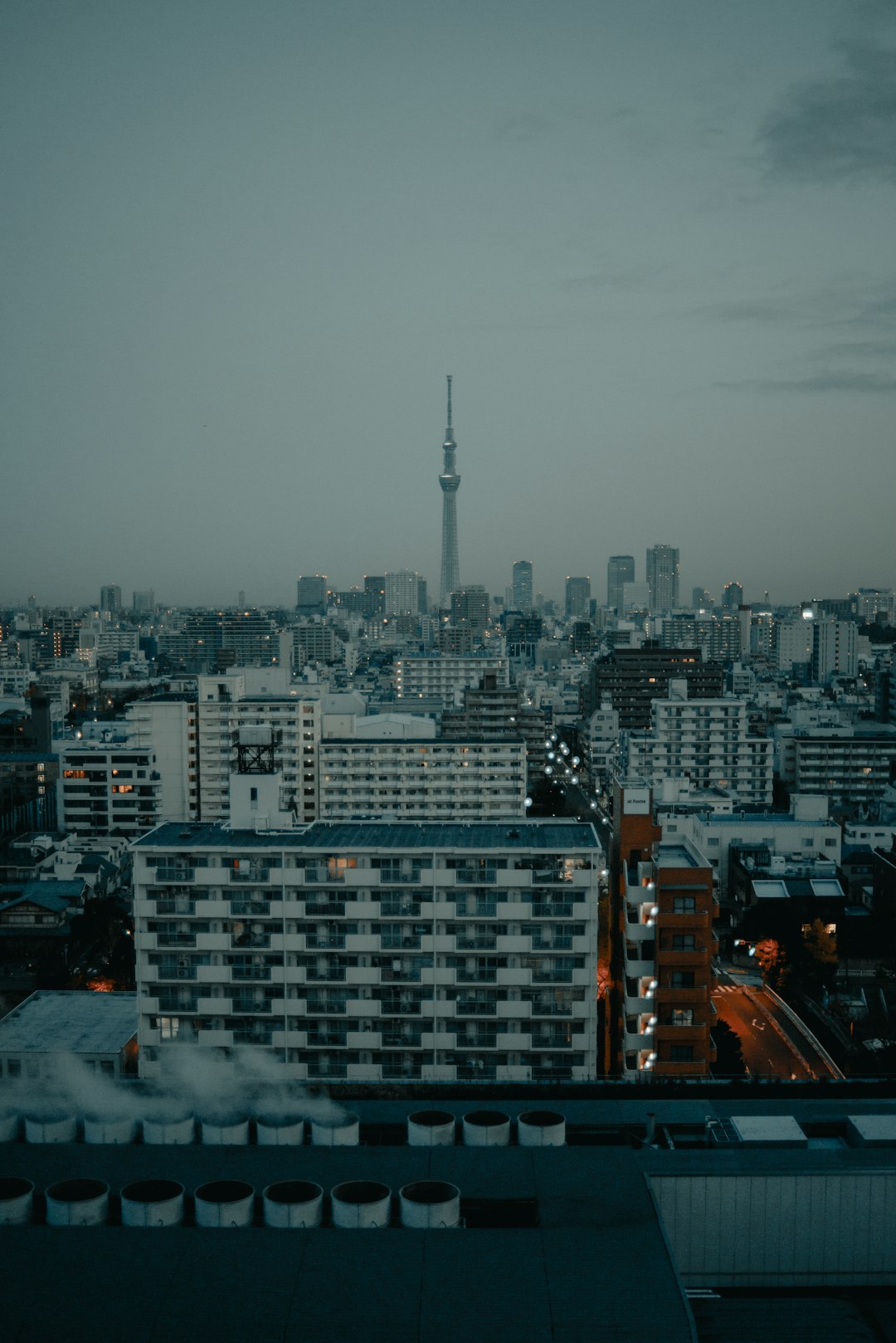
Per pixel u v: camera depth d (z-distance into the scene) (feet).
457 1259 106.63
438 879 233.14
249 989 235.81
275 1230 111.14
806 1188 123.75
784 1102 150.92
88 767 513.04
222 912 235.20
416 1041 233.55
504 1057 233.35
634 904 234.99
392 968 233.96
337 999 234.58
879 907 412.36
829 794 638.53
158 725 544.21
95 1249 107.65
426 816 528.22
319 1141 133.80
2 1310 98.63
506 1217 117.80
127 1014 262.26
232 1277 103.50
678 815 468.75
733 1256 123.65
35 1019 259.19
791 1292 123.34
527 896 233.35
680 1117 147.43
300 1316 98.02
